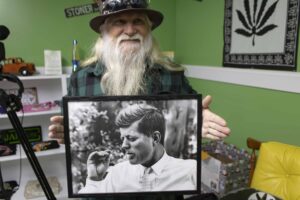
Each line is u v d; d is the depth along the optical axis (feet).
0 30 3.05
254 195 3.64
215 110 6.54
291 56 4.47
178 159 2.47
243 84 5.51
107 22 3.25
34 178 7.36
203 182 5.36
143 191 2.51
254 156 4.54
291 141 4.60
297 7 4.28
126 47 3.20
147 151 2.44
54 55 6.61
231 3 5.66
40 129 7.18
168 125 2.42
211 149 5.91
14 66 6.14
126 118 2.40
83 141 2.40
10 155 6.28
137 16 3.14
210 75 6.53
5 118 6.61
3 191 4.56
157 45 3.56
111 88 3.23
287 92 4.58
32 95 6.94
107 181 2.47
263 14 4.91
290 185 3.76
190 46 7.34
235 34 5.64
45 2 6.64
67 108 2.35
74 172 2.44
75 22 6.97
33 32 6.67
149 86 3.26
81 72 3.46
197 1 6.81
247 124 5.57
